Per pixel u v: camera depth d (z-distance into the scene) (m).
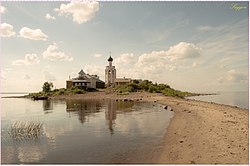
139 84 92.81
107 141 16.66
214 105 39.53
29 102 68.31
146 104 47.97
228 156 11.88
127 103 51.56
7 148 15.46
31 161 12.85
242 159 11.38
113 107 42.78
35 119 29.56
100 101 60.34
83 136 18.56
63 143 16.47
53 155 13.77
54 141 17.12
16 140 17.59
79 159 12.94
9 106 52.34
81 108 42.50
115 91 86.69
